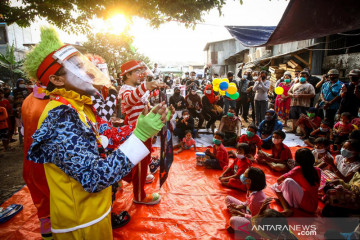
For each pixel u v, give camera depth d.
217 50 24.25
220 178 3.63
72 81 1.22
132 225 2.60
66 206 1.17
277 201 3.08
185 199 3.16
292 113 6.46
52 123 1.08
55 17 4.61
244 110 7.86
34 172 1.51
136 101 2.71
